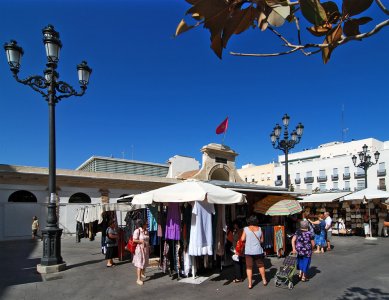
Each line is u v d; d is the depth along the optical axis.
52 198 10.42
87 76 11.38
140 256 8.61
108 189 25.12
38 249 15.93
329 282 8.40
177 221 9.16
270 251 13.02
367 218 19.64
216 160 26.56
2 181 20.88
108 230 11.05
